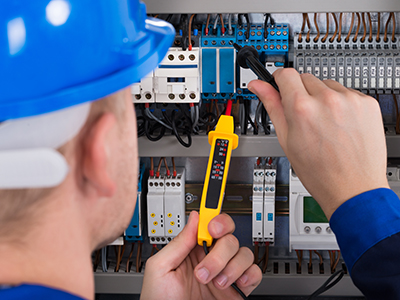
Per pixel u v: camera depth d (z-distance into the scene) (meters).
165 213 1.65
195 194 1.81
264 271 1.75
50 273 0.35
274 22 1.66
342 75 1.53
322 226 1.64
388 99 1.71
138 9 0.42
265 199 1.65
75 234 0.37
